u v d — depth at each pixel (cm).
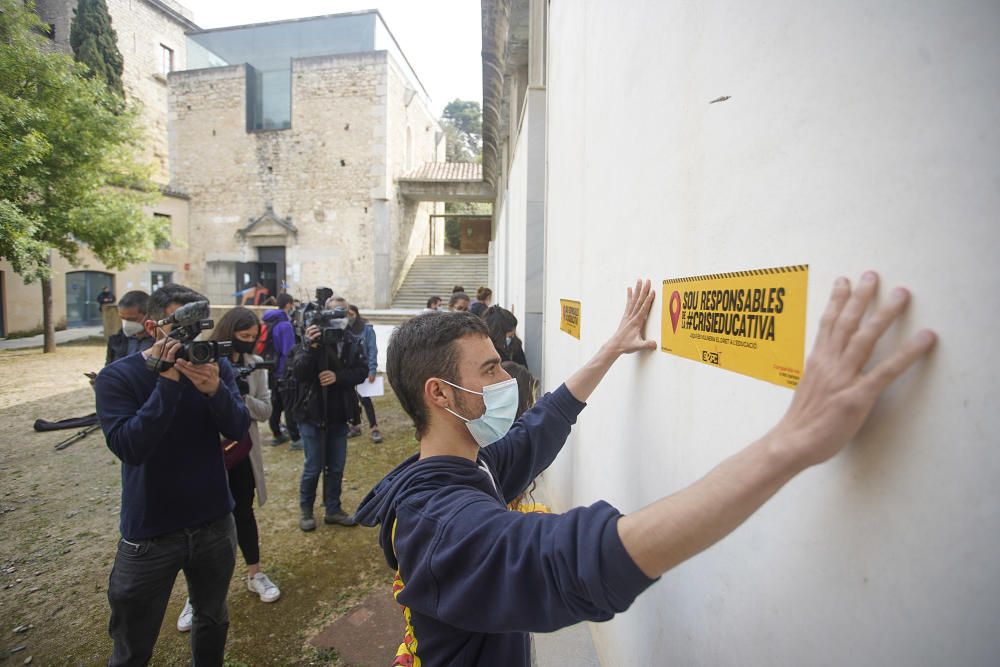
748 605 92
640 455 152
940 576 54
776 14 82
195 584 195
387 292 1869
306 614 276
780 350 81
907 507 58
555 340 356
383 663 241
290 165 1873
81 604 283
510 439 147
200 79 1905
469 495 98
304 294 1881
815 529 74
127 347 398
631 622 164
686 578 120
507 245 880
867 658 64
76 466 483
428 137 2447
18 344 1387
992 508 49
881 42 61
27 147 982
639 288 150
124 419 173
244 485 280
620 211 179
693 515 65
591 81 232
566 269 306
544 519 83
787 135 79
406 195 2002
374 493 119
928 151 55
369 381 540
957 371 52
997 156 48
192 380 174
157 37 2245
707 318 107
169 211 1866
